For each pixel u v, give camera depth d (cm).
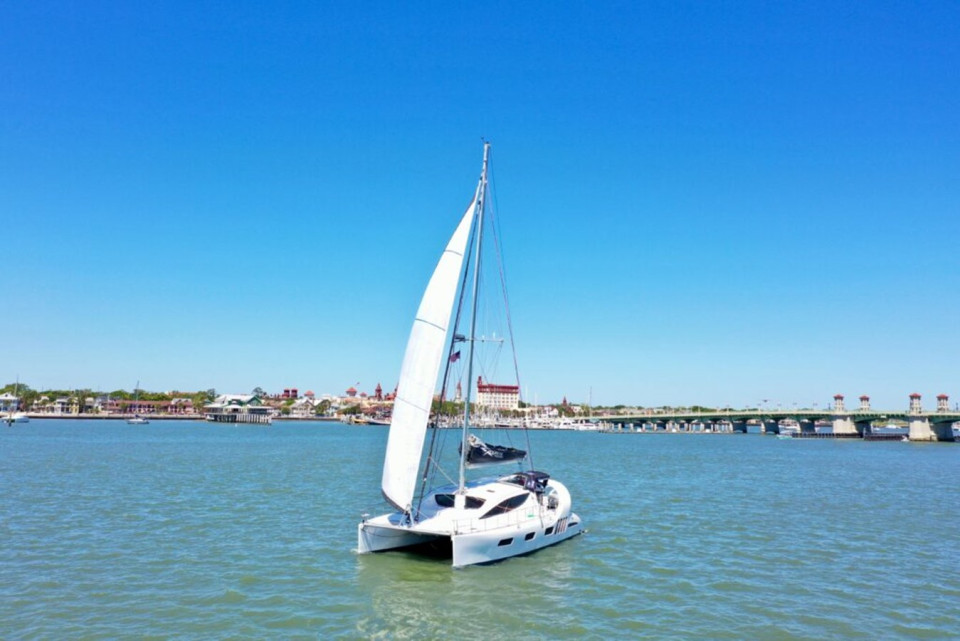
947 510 4803
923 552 3362
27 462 7394
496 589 2583
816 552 3331
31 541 3228
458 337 3156
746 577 2845
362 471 7125
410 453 2934
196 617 2212
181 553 3053
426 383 2964
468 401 3122
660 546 3412
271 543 3294
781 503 5100
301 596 2453
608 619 2292
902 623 2288
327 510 4341
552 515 3341
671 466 8756
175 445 11569
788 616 2348
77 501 4484
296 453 9975
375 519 3086
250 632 2092
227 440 13912
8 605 2283
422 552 3116
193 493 5019
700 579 2802
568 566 2962
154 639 2012
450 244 3044
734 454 12125
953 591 2672
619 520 4166
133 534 3441
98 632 2056
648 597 2544
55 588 2486
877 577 2869
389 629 2147
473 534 2845
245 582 2612
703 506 4862
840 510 4747
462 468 3073
